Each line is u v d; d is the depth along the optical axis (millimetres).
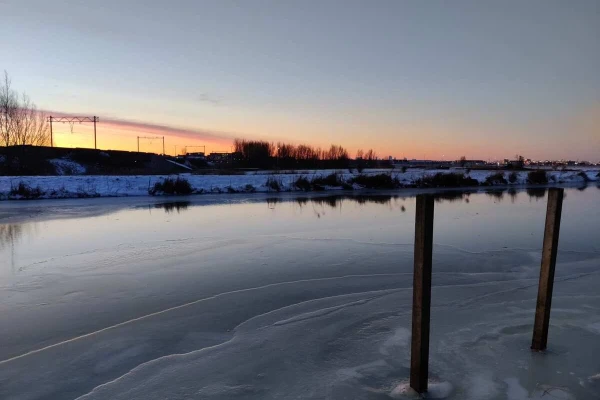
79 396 4285
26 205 23375
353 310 6539
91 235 13758
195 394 4188
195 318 6414
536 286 7785
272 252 10969
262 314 6523
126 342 5566
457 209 21141
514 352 4836
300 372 4586
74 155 61062
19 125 45719
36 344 5605
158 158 72500
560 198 4539
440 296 7145
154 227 15492
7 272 9203
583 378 4242
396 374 4469
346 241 12477
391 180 38438
